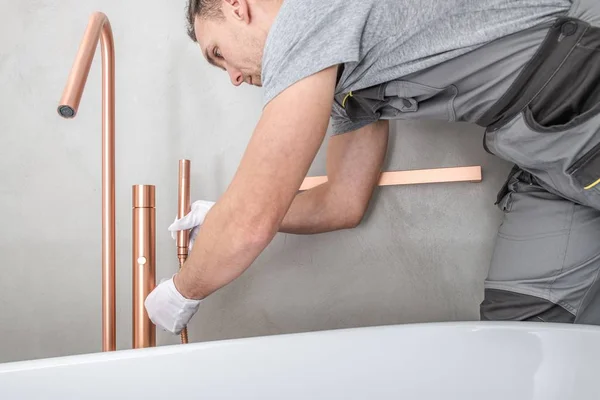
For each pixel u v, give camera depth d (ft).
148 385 2.46
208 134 4.62
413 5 2.81
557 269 3.29
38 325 4.66
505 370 2.64
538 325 2.67
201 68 4.64
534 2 2.83
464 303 4.21
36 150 4.72
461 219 4.24
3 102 4.74
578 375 2.56
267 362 2.58
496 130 3.13
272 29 2.77
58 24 4.72
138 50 4.71
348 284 4.41
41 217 4.70
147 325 3.62
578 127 2.79
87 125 4.70
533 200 3.50
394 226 4.35
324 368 2.62
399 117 3.40
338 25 2.68
